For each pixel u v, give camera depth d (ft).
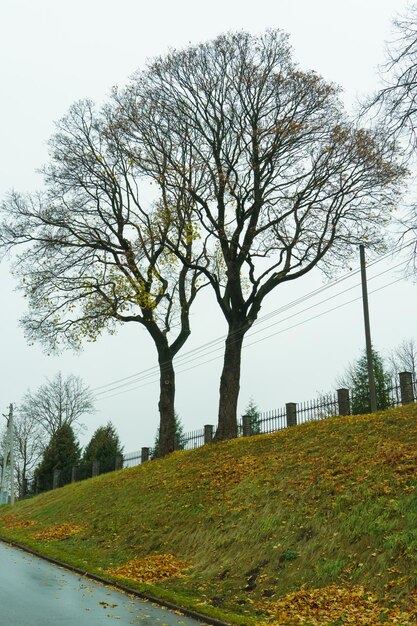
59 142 102.42
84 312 102.12
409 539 38.99
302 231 94.17
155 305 99.91
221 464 75.66
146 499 75.36
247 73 91.25
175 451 102.12
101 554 62.44
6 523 102.73
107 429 205.46
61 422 253.24
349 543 42.63
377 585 36.88
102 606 40.09
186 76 93.15
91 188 103.45
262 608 39.45
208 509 61.11
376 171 87.97
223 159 93.40
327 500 49.90
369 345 86.43
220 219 93.30
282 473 61.46
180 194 93.15
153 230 98.58
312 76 91.09
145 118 93.50
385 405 101.60
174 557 54.75
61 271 102.68
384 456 53.98
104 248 103.50
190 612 39.32
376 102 43.42
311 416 91.35
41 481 185.47
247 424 104.47
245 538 50.72
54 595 43.01
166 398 104.68
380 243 92.53
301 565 42.98
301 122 89.40
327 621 34.65
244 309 95.09
